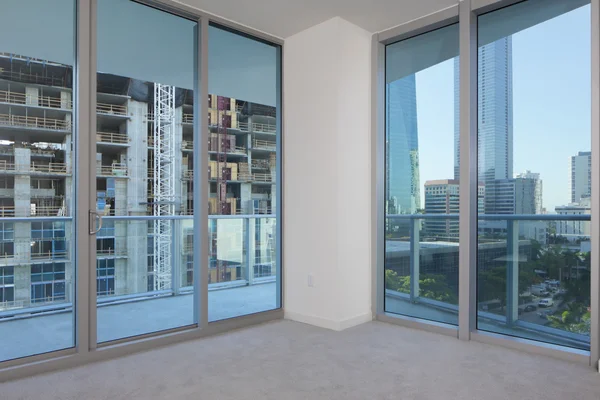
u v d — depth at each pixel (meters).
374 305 3.68
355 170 3.53
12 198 2.54
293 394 2.22
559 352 2.75
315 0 3.09
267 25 3.51
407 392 2.24
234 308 3.82
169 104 3.18
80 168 2.68
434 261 3.48
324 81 3.46
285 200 3.79
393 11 3.29
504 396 2.19
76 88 2.72
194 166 3.29
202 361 2.70
